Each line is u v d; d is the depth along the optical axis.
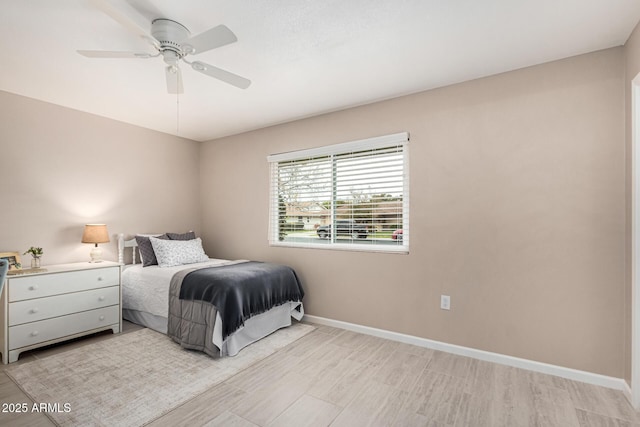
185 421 1.76
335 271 3.35
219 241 4.45
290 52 2.21
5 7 1.71
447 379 2.24
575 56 2.26
